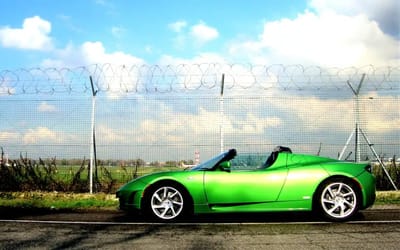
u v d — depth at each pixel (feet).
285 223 23.50
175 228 22.40
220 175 24.62
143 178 25.48
